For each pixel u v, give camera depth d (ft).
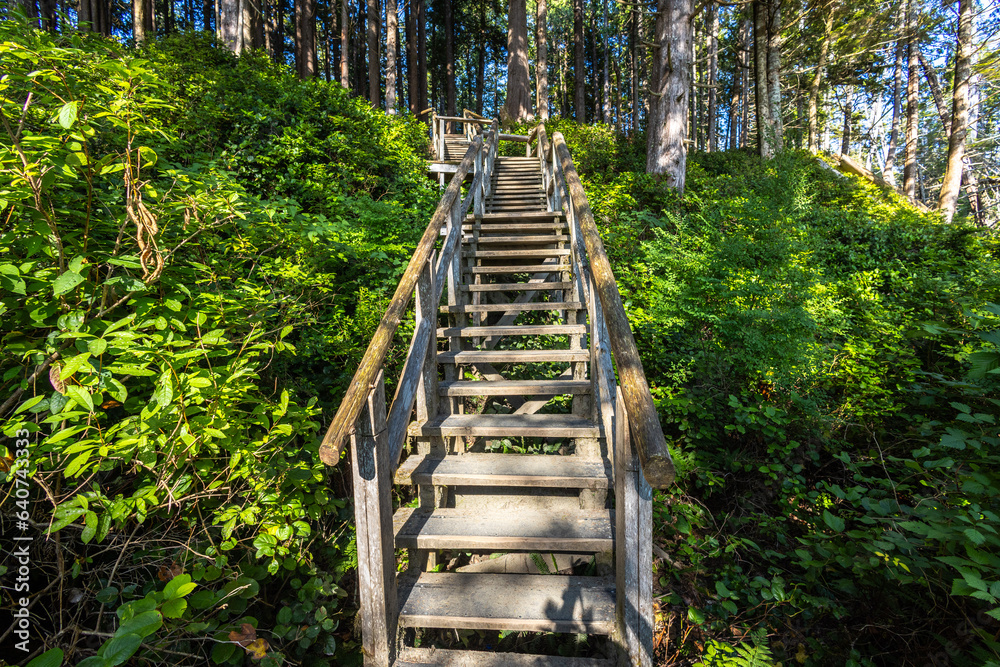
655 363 13.21
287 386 9.61
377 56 56.18
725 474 11.16
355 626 7.30
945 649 6.95
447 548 6.78
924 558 7.19
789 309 12.68
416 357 8.05
